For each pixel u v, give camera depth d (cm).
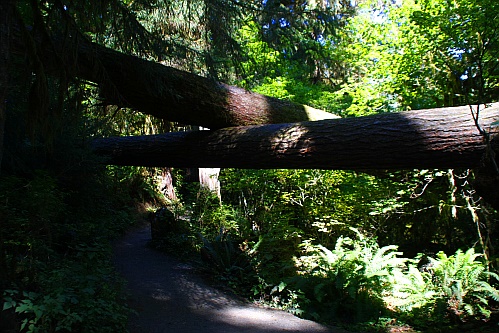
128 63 568
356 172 909
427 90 790
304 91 1242
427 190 838
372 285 675
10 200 494
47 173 587
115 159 885
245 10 622
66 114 621
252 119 736
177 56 587
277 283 724
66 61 480
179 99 642
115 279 506
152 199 1510
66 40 448
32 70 436
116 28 524
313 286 691
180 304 607
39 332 323
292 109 804
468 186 769
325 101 1290
